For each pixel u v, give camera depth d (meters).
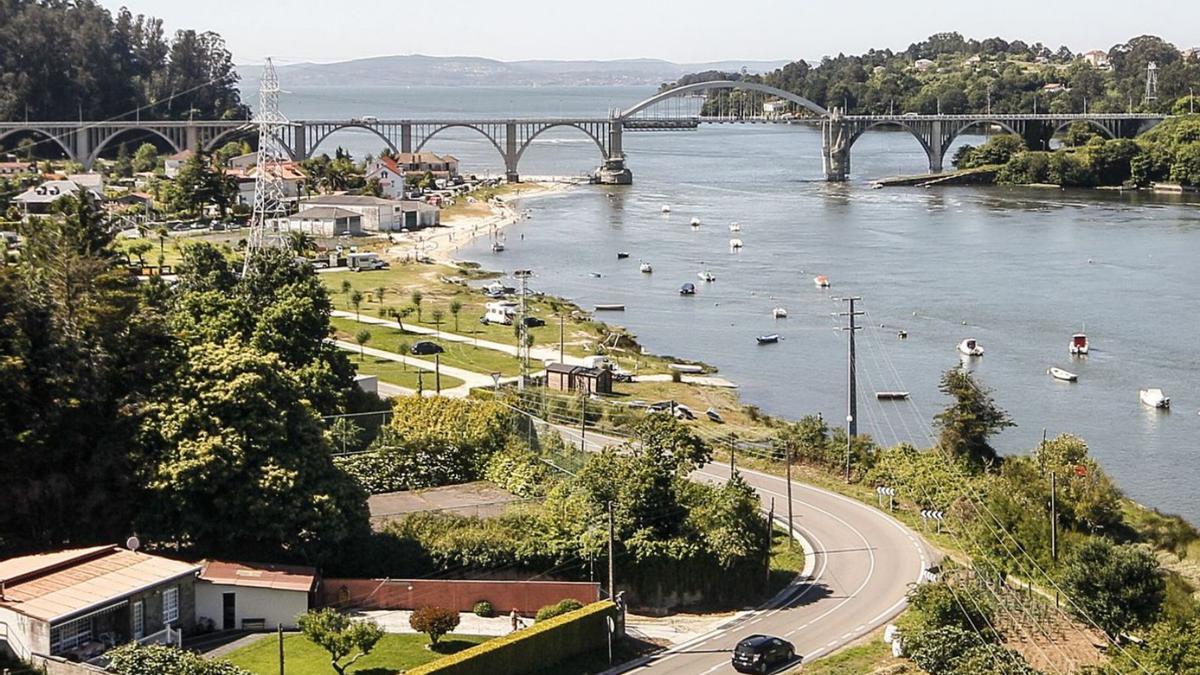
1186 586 74.12
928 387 128.88
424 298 157.88
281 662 57.16
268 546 69.88
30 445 69.12
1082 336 141.88
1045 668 62.69
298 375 89.75
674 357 138.88
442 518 75.56
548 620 63.88
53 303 74.56
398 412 89.88
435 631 62.97
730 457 98.06
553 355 128.62
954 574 73.31
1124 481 102.38
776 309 161.25
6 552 67.56
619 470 75.44
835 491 91.75
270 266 104.94
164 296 99.88
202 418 70.25
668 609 71.69
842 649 65.69
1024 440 112.38
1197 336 149.75
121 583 60.00
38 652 56.12
